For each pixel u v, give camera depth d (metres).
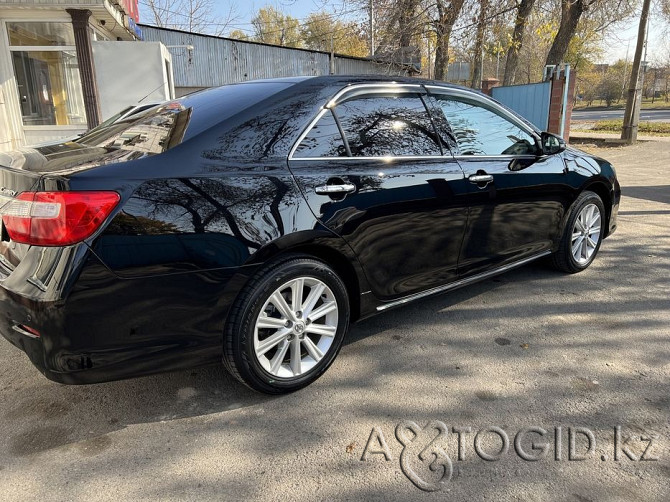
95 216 2.17
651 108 49.44
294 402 2.76
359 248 2.94
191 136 2.54
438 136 3.43
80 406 2.72
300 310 2.78
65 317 2.16
